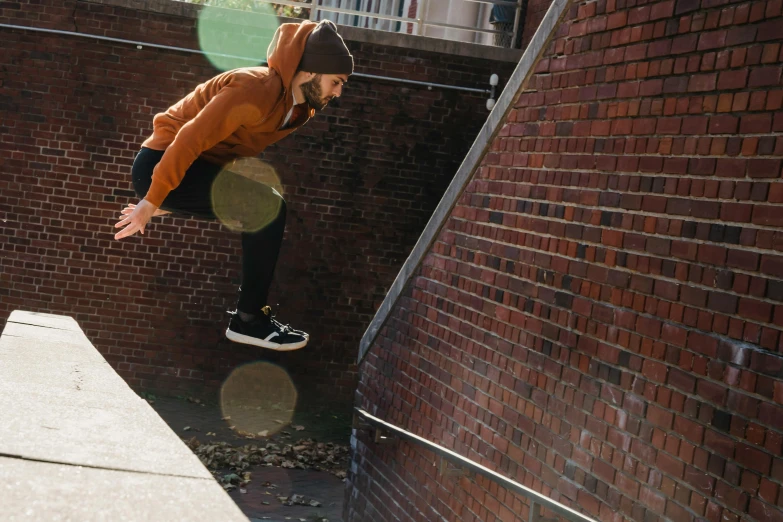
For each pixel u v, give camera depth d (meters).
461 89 10.72
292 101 2.99
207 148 2.83
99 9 10.25
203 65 10.41
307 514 7.61
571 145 4.19
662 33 3.58
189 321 10.68
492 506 4.54
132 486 1.04
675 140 3.43
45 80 10.28
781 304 2.80
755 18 3.06
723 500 2.95
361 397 6.60
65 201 10.42
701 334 3.16
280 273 10.73
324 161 10.68
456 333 5.19
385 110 10.69
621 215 3.73
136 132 10.43
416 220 10.84
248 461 8.91
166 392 10.66
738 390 2.94
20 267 10.41
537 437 4.20
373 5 17.41
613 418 3.62
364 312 10.88
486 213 4.99
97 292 10.53
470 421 4.89
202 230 10.65
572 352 3.98
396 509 5.73
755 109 3.01
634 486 3.44
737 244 3.03
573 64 4.25
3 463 1.04
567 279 4.09
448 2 14.60
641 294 3.54
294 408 10.88
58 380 1.72
